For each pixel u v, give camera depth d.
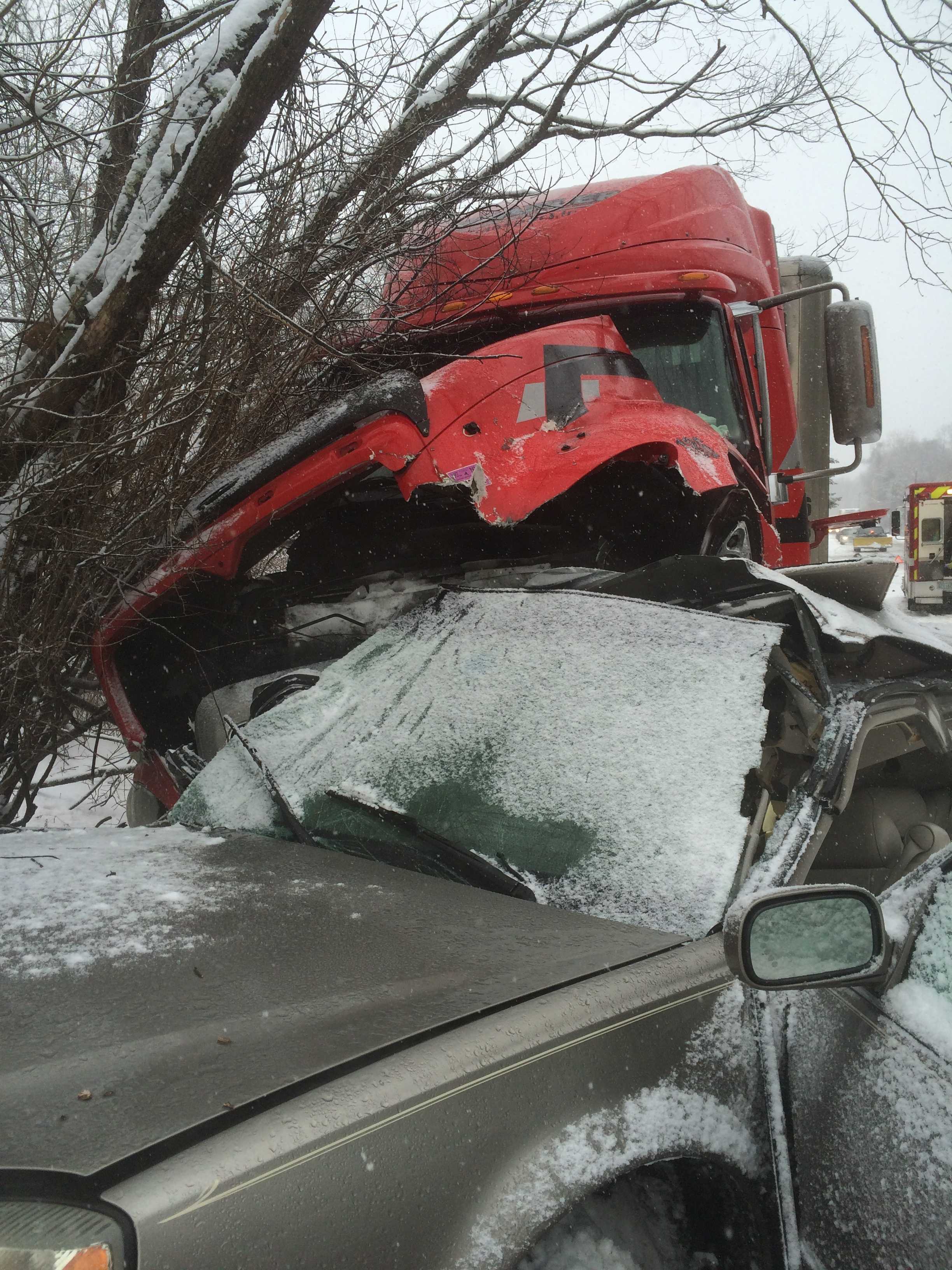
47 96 4.58
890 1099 1.55
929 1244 1.40
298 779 2.70
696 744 2.22
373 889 2.12
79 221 5.07
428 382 4.50
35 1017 1.54
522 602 2.85
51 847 2.49
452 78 5.32
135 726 4.51
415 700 2.73
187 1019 1.52
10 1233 1.09
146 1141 1.21
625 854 2.09
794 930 1.54
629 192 5.80
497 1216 1.32
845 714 2.33
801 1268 1.54
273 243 4.89
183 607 4.60
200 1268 1.11
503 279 5.46
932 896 1.81
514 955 1.77
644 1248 1.53
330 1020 1.51
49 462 4.30
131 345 4.53
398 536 5.03
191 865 2.31
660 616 2.58
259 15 4.45
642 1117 1.50
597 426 4.26
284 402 5.00
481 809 2.33
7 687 4.47
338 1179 1.24
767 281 6.22
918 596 21.58
